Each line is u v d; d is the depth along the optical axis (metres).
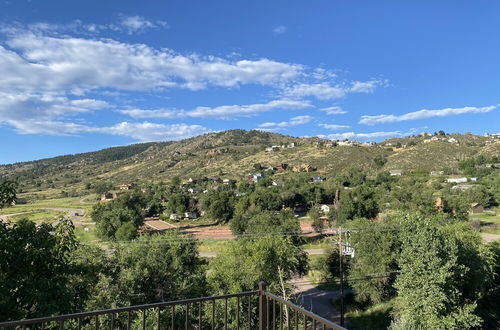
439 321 22.11
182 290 24.67
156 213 99.69
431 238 23.14
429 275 22.73
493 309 29.17
